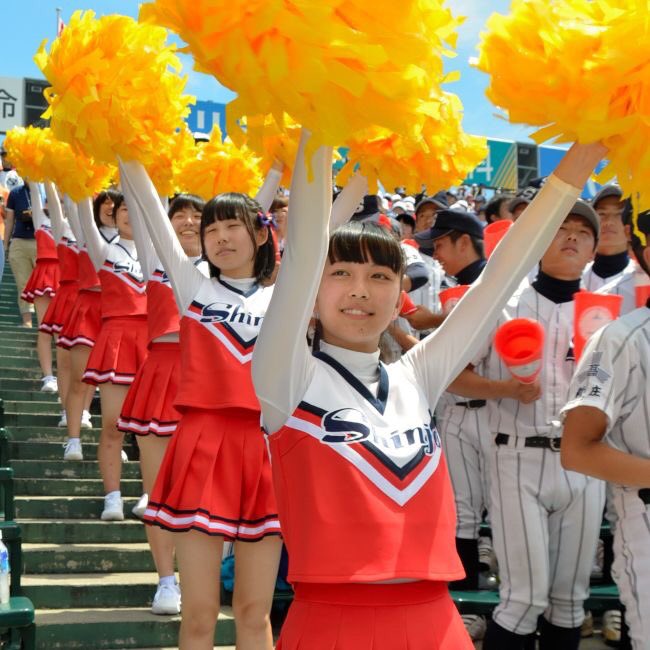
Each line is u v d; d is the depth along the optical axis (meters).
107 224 5.62
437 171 2.34
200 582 2.87
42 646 3.60
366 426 1.83
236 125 1.42
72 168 4.13
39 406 6.50
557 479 3.17
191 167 4.43
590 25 1.47
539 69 1.50
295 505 1.80
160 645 3.73
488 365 3.29
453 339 1.99
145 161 2.67
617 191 4.27
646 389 2.30
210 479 2.91
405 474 1.80
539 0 1.50
